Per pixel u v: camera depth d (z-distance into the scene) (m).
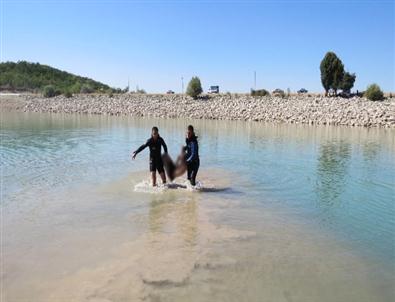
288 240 8.31
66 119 48.69
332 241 8.33
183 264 7.00
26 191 12.02
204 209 10.40
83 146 22.91
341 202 11.41
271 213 10.20
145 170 15.70
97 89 97.88
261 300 5.88
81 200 11.07
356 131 34.78
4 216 9.54
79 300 5.81
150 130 33.53
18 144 23.45
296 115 46.75
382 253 7.76
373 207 10.91
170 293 6.02
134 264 6.98
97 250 7.57
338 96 61.03
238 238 8.33
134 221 9.30
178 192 12.21
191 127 12.69
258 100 57.94
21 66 136.62
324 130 35.53
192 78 67.00
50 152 20.33
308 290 6.21
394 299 6.03
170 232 8.59
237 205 10.89
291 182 13.96
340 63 61.12
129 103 66.00
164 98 68.06
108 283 6.31
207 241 8.11
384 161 18.55
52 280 6.41
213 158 19.17
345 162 18.17
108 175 14.59
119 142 24.95
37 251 7.50
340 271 6.90
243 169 16.34
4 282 6.35
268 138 28.27
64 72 142.88
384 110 42.59
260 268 6.92
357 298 6.02
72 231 8.58
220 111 53.25
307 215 10.11
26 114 60.78
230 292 6.08
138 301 5.79
